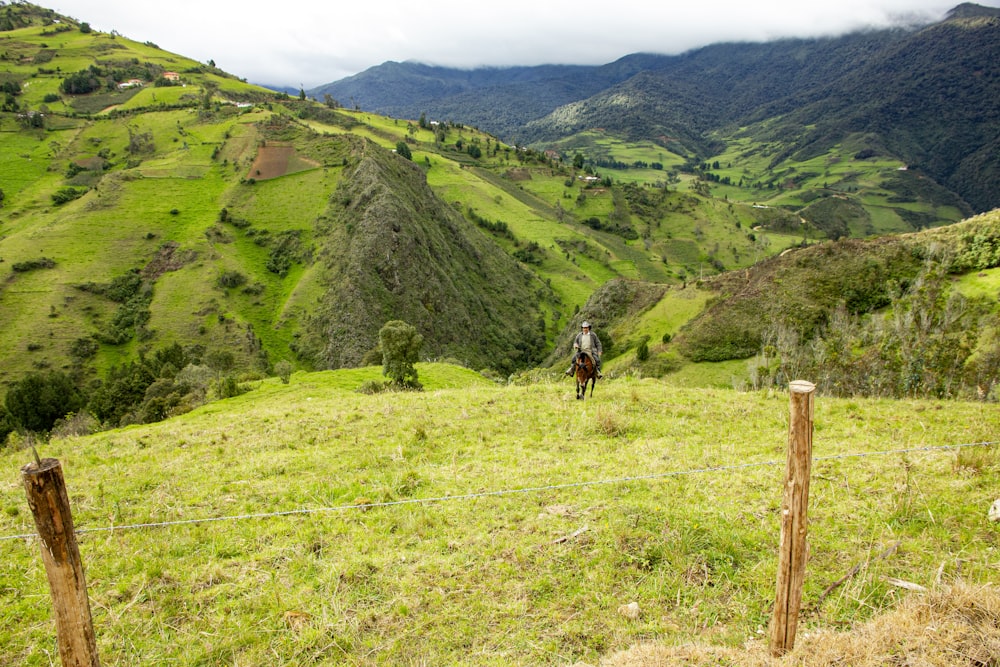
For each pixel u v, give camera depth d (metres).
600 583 7.11
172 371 75.88
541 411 15.84
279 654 6.27
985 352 34.16
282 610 7.00
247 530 9.29
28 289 106.88
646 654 5.39
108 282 112.31
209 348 100.75
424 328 115.06
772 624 5.09
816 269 78.62
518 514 9.10
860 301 71.31
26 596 7.77
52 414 73.38
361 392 39.22
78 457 14.84
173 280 115.50
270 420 17.20
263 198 142.62
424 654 6.11
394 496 10.24
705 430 13.66
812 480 9.65
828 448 11.41
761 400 16.61
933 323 43.56
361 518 9.45
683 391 18.27
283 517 9.74
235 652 6.36
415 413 16.50
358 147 156.25
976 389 25.12
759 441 12.50
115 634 6.80
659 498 9.27
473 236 168.25
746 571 7.10
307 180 148.12
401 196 139.62
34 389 73.25
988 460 9.59
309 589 7.39
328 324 106.25
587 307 114.12
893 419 13.35
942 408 14.02
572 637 6.20
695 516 8.43
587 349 17.02
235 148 164.62
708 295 92.69
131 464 13.73
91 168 165.75
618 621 6.39
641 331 94.81
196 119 189.88
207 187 147.75
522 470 11.20
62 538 4.12
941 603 5.42
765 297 80.25
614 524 8.36
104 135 184.38
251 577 7.83
